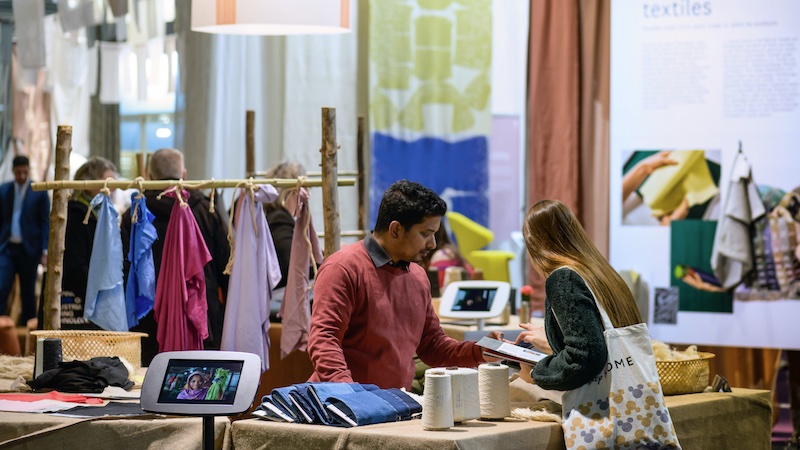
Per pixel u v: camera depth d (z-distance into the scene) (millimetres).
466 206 8648
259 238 4340
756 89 6605
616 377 3016
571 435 3023
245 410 2826
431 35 8625
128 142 9008
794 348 6551
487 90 8625
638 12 6781
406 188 3529
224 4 4848
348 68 8812
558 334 3088
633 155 6801
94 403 3375
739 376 7262
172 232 4352
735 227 6633
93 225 5227
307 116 8758
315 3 4855
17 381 3719
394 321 3559
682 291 6719
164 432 3049
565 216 3158
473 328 5379
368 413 2992
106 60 8320
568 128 7945
